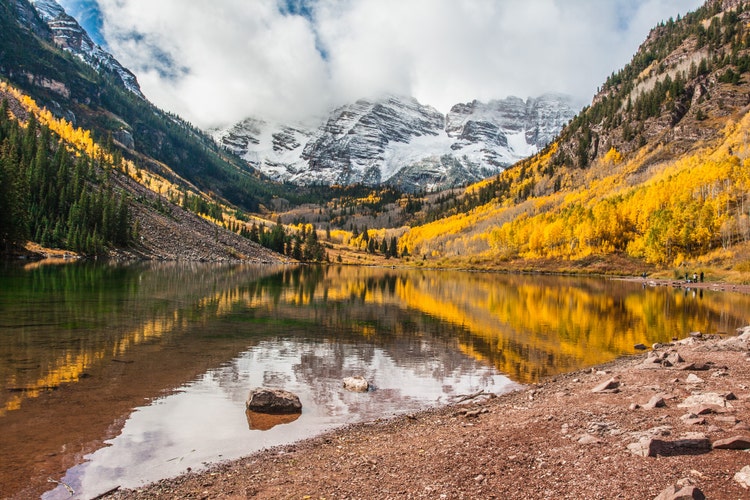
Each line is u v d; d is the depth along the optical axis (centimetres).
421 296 7331
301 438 1623
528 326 4409
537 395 2044
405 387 2369
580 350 3347
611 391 1875
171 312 4381
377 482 1145
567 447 1257
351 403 2078
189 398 2016
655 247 14450
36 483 1220
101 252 12775
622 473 1043
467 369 2770
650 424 1370
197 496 1135
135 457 1410
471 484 1077
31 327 3322
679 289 9262
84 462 1359
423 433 1611
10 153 11162
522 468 1150
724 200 13450
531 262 18762
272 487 1169
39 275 6969
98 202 13700
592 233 16975
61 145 15812
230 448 1511
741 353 2511
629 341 3688
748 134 18212
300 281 9675
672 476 1002
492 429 1519
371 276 13500
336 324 4272
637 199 17138
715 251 12812
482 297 7312
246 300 5725
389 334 3859
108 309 4291
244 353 2923
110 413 1780
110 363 2492
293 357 2906
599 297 7425
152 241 15712
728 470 1007
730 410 1423
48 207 12900
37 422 1652
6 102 16712
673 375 2078
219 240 19375
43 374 2234
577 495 970
